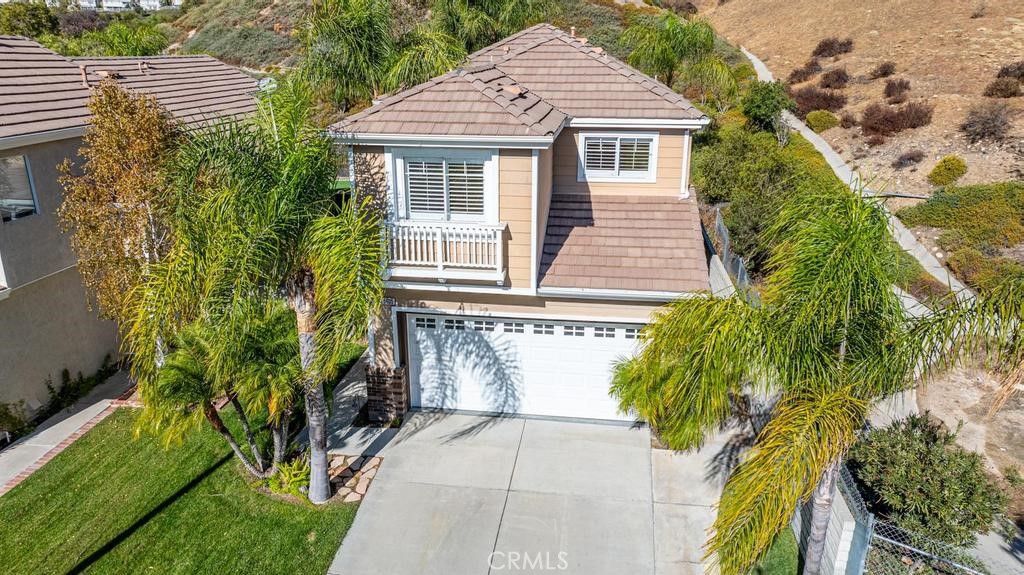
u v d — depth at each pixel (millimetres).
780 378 8797
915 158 34062
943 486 10445
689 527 12250
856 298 8398
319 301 10477
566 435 15094
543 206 14867
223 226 10445
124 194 14438
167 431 12039
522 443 14781
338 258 10273
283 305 13273
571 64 17781
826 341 8805
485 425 15516
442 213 13914
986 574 9492
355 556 11625
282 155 11297
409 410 16141
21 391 15758
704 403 9320
